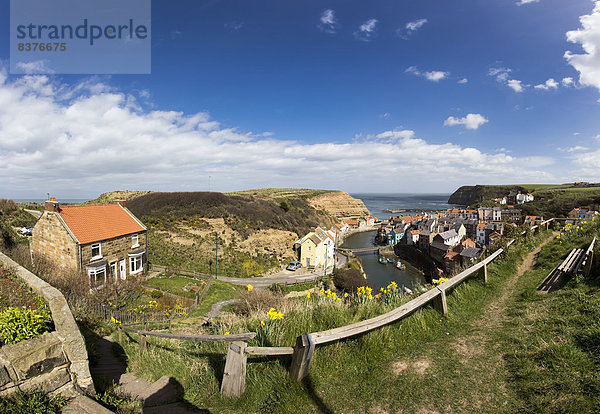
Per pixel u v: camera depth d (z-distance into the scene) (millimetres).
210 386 4453
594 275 7223
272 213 56625
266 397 3844
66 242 20562
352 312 5871
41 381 3803
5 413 3326
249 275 38844
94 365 6598
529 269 10422
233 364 4027
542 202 100312
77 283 17156
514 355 4316
